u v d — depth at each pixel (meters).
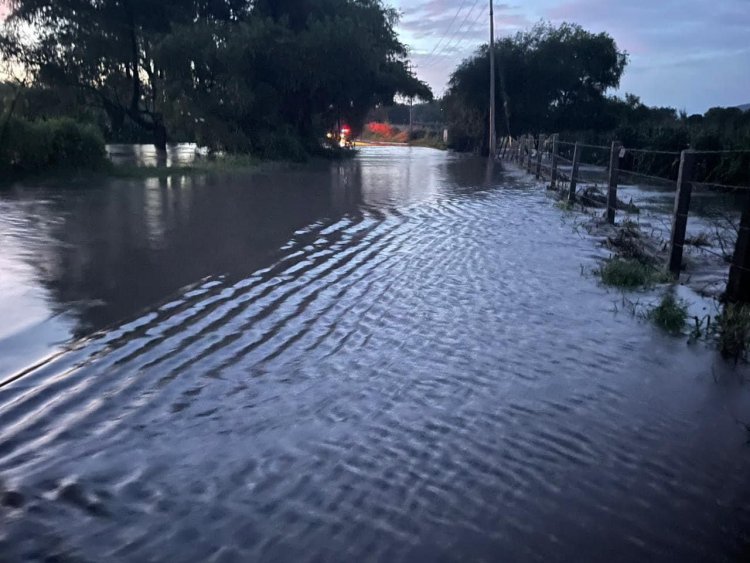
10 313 6.71
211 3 33.41
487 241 11.47
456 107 54.78
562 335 6.52
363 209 15.38
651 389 5.29
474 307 7.39
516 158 37.00
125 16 30.62
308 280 8.42
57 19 29.69
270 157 31.27
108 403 4.78
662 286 8.55
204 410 4.70
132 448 4.17
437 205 16.50
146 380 5.20
